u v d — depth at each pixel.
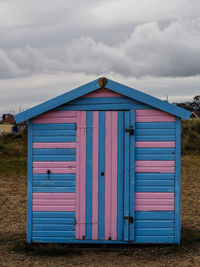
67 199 6.39
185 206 9.59
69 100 6.35
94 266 5.48
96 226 6.34
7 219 8.57
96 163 6.36
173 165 6.31
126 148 6.32
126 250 6.16
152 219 6.29
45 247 6.22
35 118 6.48
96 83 6.31
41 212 6.41
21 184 13.23
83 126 6.41
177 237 6.28
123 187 6.31
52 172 6.42
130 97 6.31
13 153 20.56
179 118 6.31
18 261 5.78
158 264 5.50
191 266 5.38
